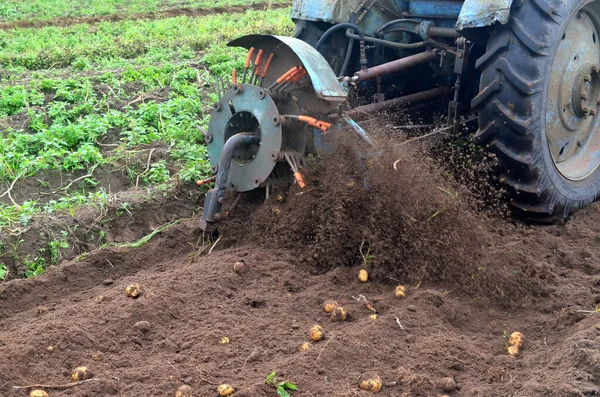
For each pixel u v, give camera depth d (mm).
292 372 3496
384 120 5637
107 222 5887
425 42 5680
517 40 5031
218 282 4441
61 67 13820
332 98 4695
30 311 4387
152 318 4047
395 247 4648
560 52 5387
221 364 3609
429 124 6023
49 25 20266
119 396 3363
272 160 4836
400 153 4941
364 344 3723
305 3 5848
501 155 5238
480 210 5438
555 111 5473
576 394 3256
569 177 5703
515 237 5238
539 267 4688
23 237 5504
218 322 4031
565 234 5426
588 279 4684
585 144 6062
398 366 3609
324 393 3355
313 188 4871
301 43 4891
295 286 4461
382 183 4770
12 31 17547
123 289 4422
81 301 4457
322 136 4914
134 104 9320
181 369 3557
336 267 4699
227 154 4887
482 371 3607
